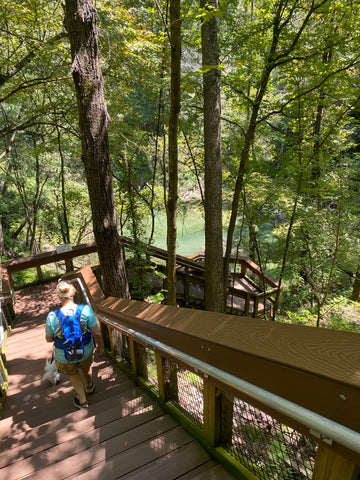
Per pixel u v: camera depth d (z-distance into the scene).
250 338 1.36
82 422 2.53
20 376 3.97
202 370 1.70
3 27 7.12
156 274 7.47
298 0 5.58
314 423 1.01
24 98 10.11
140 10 6.56
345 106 6.89
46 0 6.53
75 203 12.72
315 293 7.59
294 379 1.12
